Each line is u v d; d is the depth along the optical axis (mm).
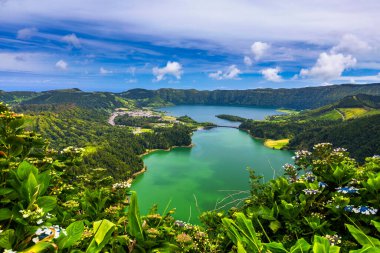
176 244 3064
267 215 4090
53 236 2154
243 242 2592
